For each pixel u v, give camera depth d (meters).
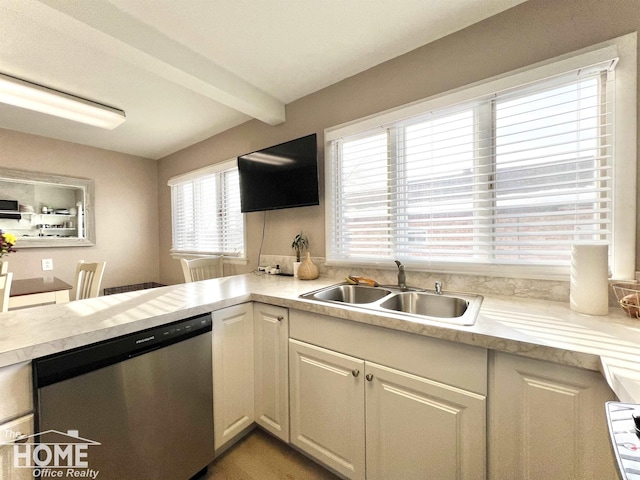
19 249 2.76
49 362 0.93
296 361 1.48
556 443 0.86
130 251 3.54
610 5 1.18
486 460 0.98
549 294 1.34
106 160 3.35
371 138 1.93
